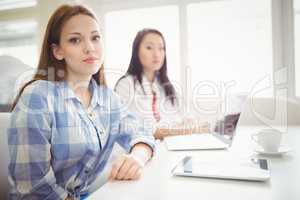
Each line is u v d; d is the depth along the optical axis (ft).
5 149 2.62
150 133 3.26
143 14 8.12
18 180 2.29
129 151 2.81
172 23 7.89
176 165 2.46
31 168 2.29
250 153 2.94
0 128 2.64
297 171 2.23
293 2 6.38
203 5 7.54
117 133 3.17
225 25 7.37
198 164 2.44
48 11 7.98
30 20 9.05
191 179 2.07
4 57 4.72
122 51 8.14
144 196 1.73
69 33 2.72
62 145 2.49
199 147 3.26
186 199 1.66
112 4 8.29
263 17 7.05
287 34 6.57
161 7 7.96
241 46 7.23
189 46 7.70
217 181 2.00
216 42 7.45
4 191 2.55
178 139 3.78
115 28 8.30
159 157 2.83
